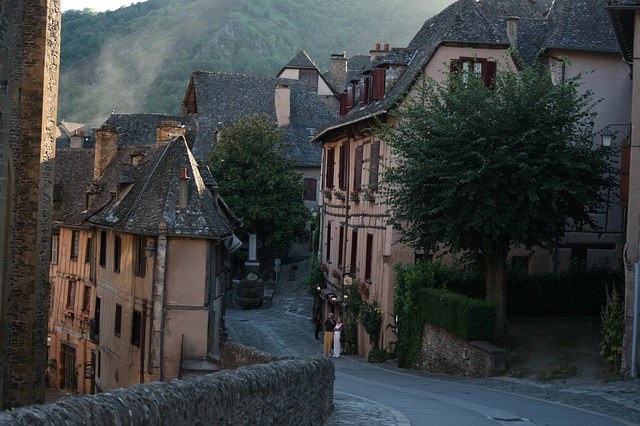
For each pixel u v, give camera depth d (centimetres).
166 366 2536
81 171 4056
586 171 2372
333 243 4062
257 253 5684
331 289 4053
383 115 3077
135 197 2939
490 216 2331
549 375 2184
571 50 3073
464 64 3028
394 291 2955
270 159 5284
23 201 2367
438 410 1562
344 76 8269
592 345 2473
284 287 5575
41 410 576
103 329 3172
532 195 2295
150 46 14400
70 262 3734
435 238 2503
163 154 2959
